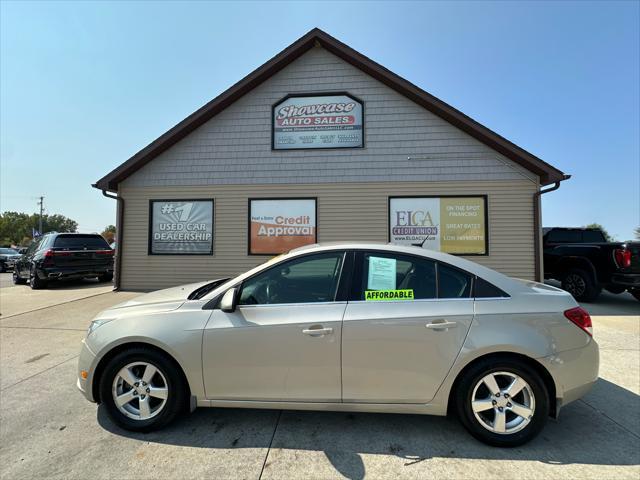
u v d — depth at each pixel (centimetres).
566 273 843
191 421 292
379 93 912
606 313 698
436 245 884
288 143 927
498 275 281
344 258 288
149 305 296
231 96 918
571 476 225
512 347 253
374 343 261
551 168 824
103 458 244
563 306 266
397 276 279
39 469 232
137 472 229
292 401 268
